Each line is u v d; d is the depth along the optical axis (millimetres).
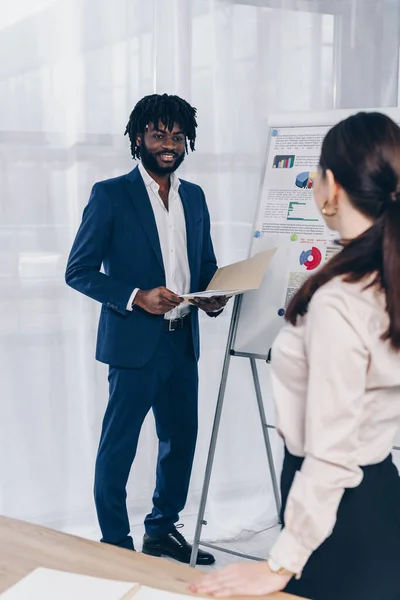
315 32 3322
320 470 1122
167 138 2678
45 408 3057
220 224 3277
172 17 3080
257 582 1127
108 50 2992
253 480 3449
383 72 3455
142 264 2684
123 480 2750
